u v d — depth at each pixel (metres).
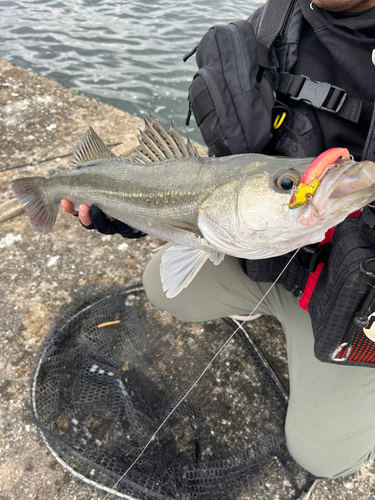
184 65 2.58
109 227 0.82
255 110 0.61
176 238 0.70
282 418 0.74
